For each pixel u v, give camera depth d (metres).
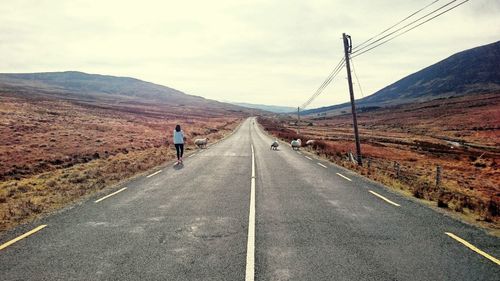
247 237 6.68
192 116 127.00
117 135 38.94
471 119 100.31
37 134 33.06
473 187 19.83
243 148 29.75
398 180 15.29
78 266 5.32
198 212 8.58
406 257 5.71
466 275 5.04
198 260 5.55
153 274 5.04
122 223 7.62
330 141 52.03
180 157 19.78
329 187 12.17
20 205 9.32
